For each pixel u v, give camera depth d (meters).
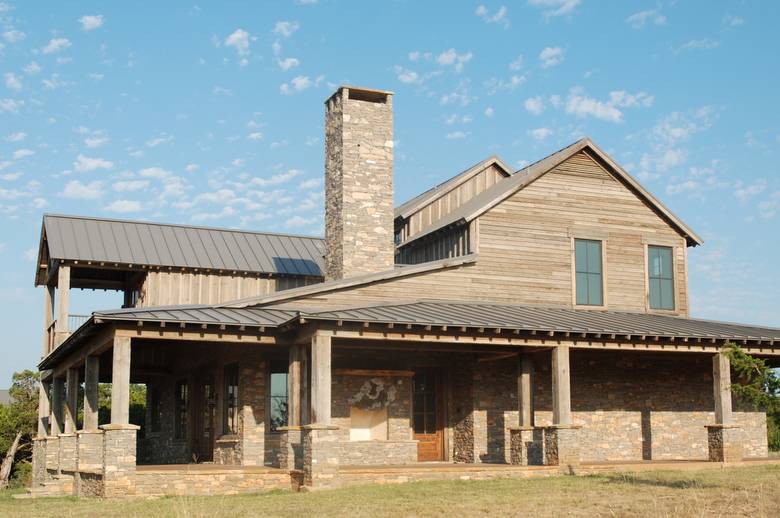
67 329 26.48
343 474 18.33
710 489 16.14
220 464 22.38
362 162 24.84
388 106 25.47
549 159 25.91
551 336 20.62
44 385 30.72
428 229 26.55
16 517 14.79
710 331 22.64
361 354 23.09
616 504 14.50
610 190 26.30
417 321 18.98
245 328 19.19
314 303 22.08
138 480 17.45
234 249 30.12
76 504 16.72
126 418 17.72
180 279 28.34
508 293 24.55
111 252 27.70
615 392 25.19
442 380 24.69
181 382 27.39
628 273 26.11
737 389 17.39
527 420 21.83
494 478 19.45
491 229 24.70
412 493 16.41
